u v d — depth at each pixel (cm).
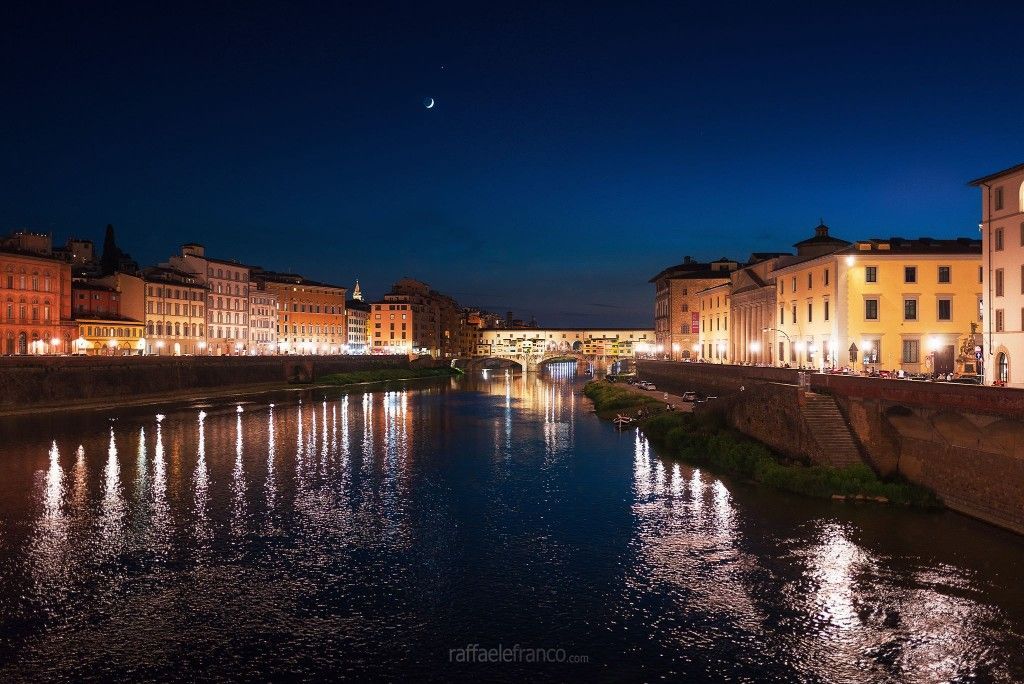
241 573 3778
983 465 4272
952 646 2903
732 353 12862
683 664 2827
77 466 6356
